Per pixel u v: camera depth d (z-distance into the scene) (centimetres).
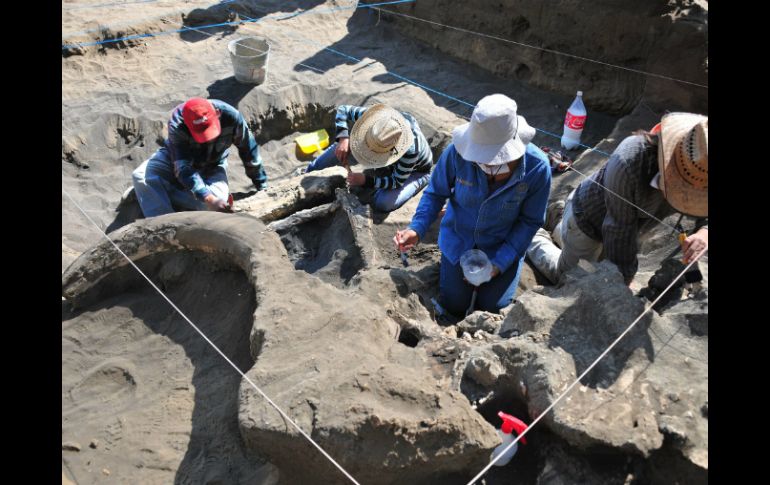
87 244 464
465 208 342
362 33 715
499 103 282
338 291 288
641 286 324
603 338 252
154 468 254
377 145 389
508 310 311
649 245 369
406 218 429
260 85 609
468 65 654
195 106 420
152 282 342
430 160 450
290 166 571
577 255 348
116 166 551
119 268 335
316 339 257
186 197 478
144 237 332
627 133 497
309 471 230
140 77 619
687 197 250
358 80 625
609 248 295
